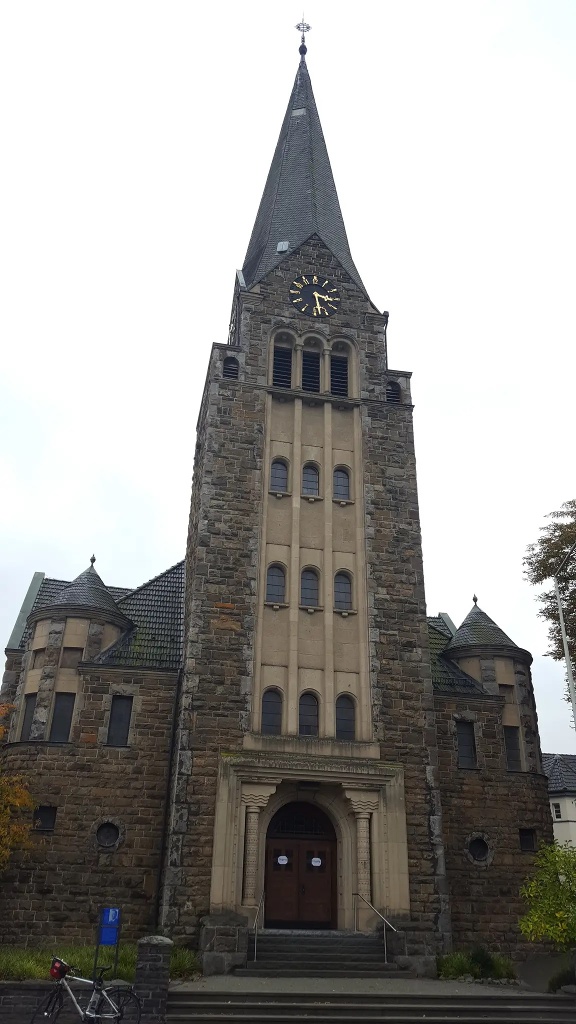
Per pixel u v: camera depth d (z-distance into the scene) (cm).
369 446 3362
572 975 2248
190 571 3544
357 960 2455
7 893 2741
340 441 3391
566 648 2800
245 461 3191
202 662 2811
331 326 3581
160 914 2642
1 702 3353
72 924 2734
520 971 2625
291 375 3459
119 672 3125
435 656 3594
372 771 2761
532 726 3431
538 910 2281
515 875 3080
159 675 3152
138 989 1803
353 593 3111
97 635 3212
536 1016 1988
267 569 3075
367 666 2966
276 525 3150
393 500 3281
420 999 2045
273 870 2733
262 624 2961
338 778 2728
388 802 2742
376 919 2578
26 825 2748
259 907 2555
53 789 2905
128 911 2781
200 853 2547
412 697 2948
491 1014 1989
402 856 2672
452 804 3141
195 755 2673
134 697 3103
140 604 3550
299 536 3144
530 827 3189
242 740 2730
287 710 2833
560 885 2328
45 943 2688
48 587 3834
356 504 3266
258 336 3462
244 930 2430
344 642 3017
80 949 2502
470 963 2467
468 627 3650
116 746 3012
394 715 2902
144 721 3066
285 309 3553
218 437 3209
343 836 2741
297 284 3625
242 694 2797
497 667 3484
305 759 2733
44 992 1839
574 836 5919
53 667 3112
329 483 3266
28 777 2909
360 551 3173
